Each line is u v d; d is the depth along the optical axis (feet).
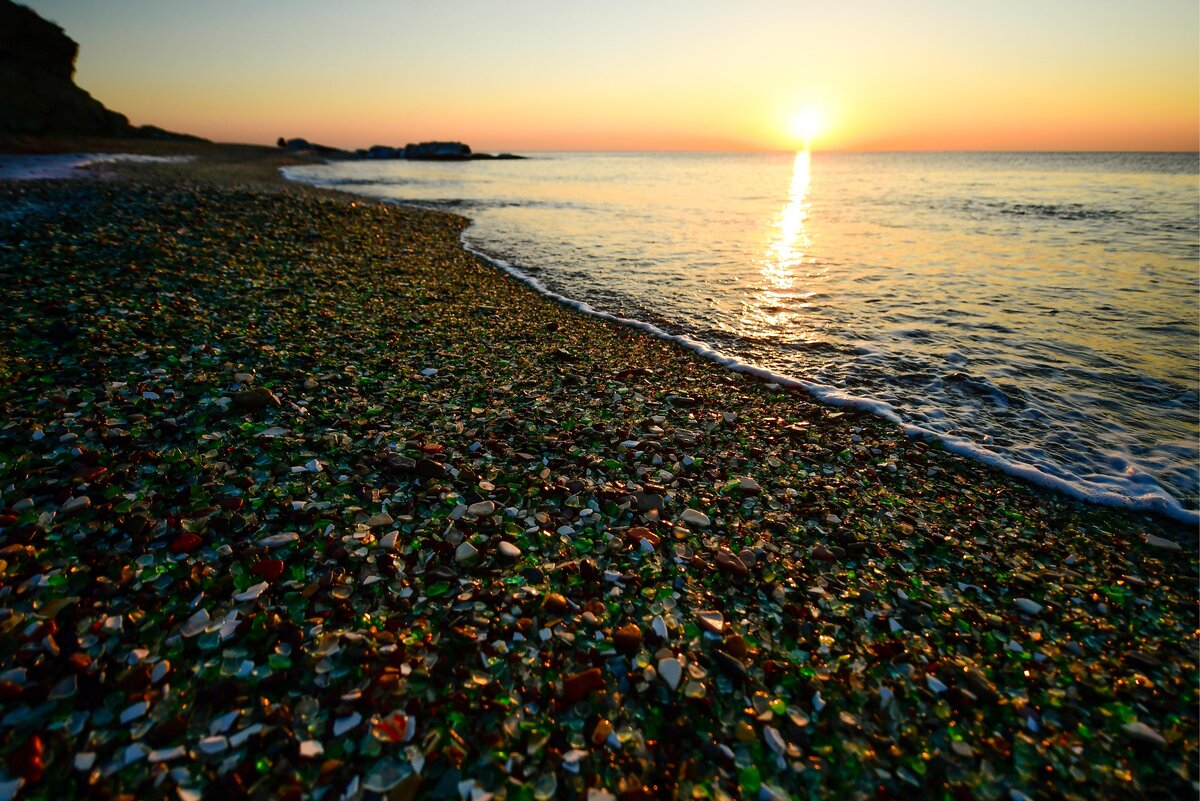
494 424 24.64
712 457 23.63
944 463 24.30
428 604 14.74
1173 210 120.98
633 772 11.18
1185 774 11.73
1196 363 35.09
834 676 13.56
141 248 46.37
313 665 12.69
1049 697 13.37
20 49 217.36
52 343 27.32
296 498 18.44
